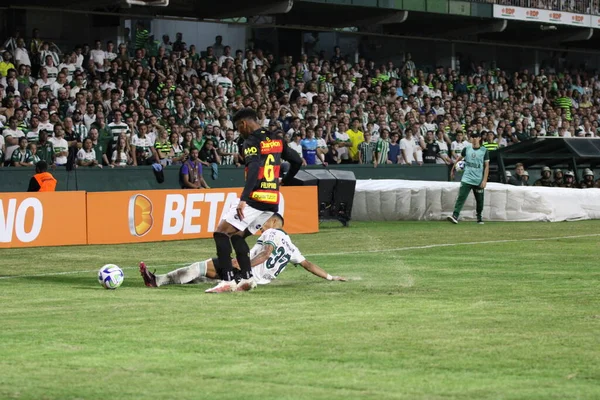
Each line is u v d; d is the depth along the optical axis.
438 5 69.38
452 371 13.36
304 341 15.45
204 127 54.16
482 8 71.81
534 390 12.30
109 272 22.44
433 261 28.66
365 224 46.72
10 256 31.44
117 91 51.97
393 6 67.12
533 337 15.77
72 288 22.84
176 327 16.81
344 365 13.73
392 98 65.94
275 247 22.64
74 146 48.03
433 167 60.91
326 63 65.69
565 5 77.25
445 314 18.16
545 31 83.06
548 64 87.56
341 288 22.12
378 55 76.00
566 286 22.48
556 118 74.31
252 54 62.72
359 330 16.42
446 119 64.94
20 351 14.80
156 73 55.38
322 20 71.81
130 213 36.75
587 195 49.75
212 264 22.98
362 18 70.62
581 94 83.56
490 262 28.31
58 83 52.03
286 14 69.88
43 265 28.69
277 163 22.03
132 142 50.38
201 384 12.66
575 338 15.66
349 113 61.81
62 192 35.44
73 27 60.28
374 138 61.34
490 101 75.06
